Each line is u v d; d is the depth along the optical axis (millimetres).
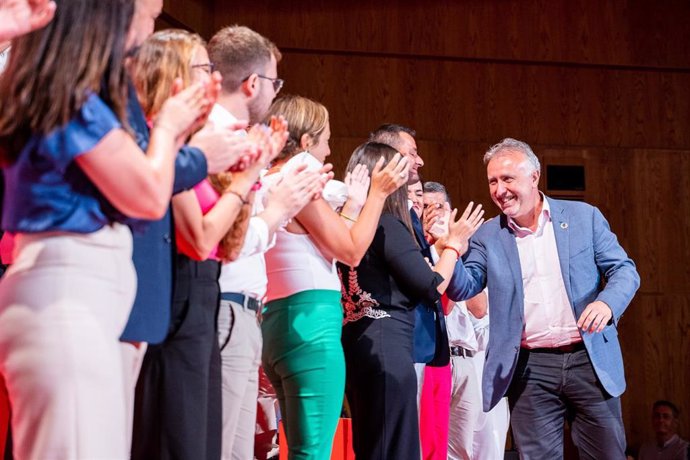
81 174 1414
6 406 1854
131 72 1714
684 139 7289
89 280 1404
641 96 7262
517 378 3287
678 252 7168
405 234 2693
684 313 7125
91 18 1428
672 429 6414
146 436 1729
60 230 1404
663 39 7266
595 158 7129
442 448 3459
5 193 1447
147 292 1608
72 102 1378
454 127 6961
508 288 3309
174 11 6023
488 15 7051
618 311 3104
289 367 2326
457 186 6906
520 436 3271
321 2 6809
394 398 2572
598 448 3193
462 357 4188
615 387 3166
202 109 1605
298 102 2539
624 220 7125
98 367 1383
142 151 1511
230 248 1858
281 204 2092
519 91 7094
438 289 2896
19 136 1396
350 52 6852
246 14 6648
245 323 2012
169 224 1684
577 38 7145
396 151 2873
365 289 2646
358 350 2609
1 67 2279
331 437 2326
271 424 3391
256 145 1811
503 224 3436
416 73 6957
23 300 1380
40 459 1357
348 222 2623
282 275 2355
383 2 6910
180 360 1751
